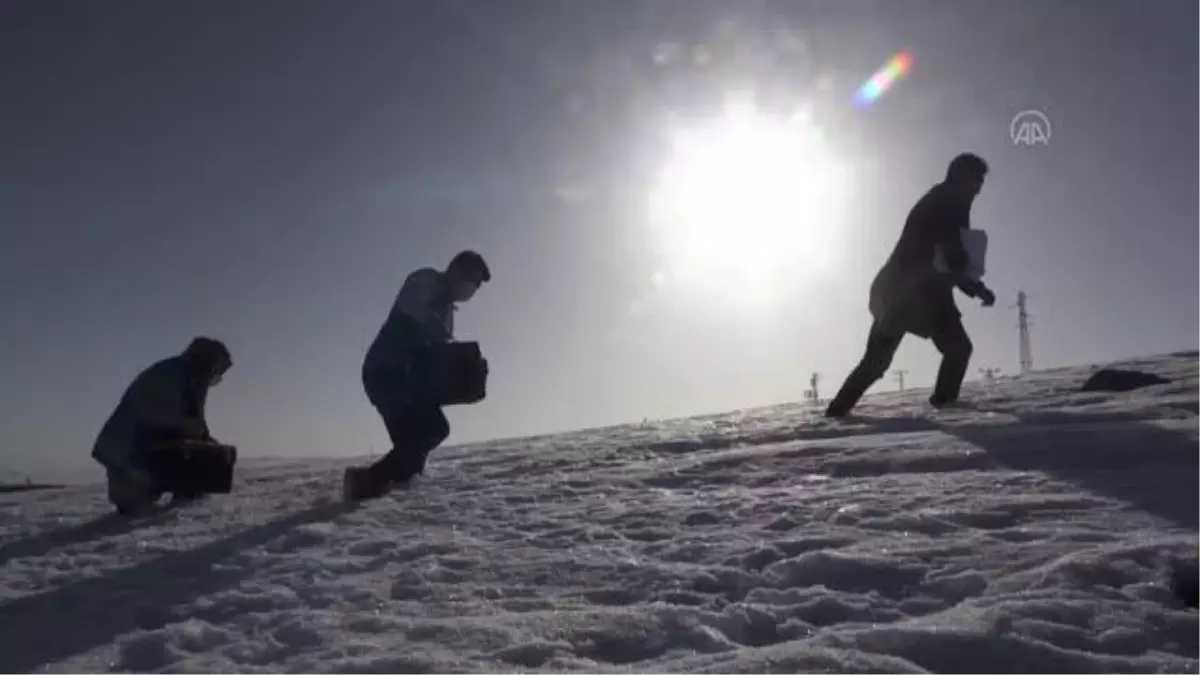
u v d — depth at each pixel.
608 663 2.79
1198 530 3.42
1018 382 10.78
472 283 6.53
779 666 2.48
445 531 4.89
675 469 6.18
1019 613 2.70
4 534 6.12
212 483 6.80
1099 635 2.56
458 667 2.75
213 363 6.85
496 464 7.78
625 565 3.82
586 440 9.55
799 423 8.06
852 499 4.60
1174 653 2.48
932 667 2.48
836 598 3.12
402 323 6.39
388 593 3.72
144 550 5.03
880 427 7.13
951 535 3.73
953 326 7.91
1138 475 4.42
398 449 6.34
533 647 2.88
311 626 3.27
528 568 3.92
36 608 3.93
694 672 2.53
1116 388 8.46
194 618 3.62
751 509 4.69
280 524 5.48
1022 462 5.06
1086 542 3.42
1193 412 6.16
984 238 7.73
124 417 6.64
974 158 7.66
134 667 3.10
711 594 3.39
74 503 8.02
